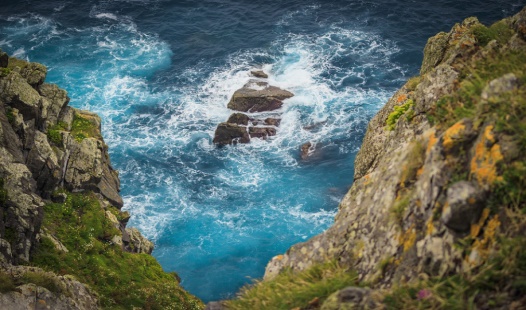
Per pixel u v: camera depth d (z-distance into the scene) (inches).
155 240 1701.5
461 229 313.4
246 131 2065.7
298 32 2534.5
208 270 1616.6
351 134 2063.2
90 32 2546.8
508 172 303.9
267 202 1828.2
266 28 2571.4
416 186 358.9
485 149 320.2
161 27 2598.4
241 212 1793.8
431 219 332.2
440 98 440.1
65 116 1450.5
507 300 284.2
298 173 1927.9
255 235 1720.0
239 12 2687.0
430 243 326.6
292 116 2137.1
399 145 455.2
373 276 353.7
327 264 391.5
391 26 2539.4
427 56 706.8
